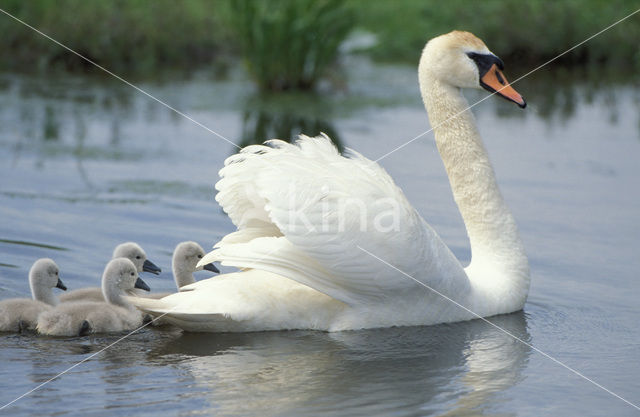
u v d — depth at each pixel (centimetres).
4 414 795
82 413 802
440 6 4134
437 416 821
